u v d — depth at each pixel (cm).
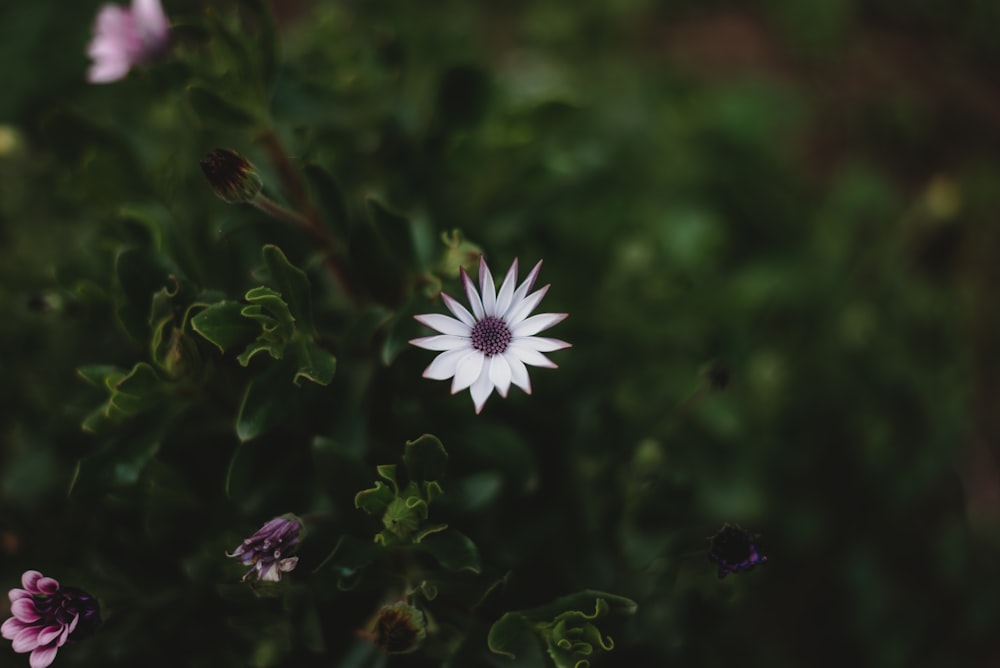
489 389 43
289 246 52
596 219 71
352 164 60
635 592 53
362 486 47
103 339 55
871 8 120
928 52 118
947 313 94
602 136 93
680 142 96
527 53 110
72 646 50
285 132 59
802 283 91
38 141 83
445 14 108
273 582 46
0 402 61
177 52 55
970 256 101
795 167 105
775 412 79
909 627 80
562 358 59
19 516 54
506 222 62
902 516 83
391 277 52
